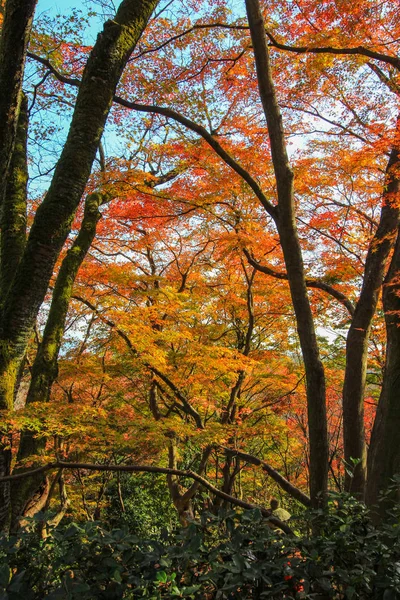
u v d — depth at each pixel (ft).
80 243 22.97
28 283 16.07
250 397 33.91
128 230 29.14
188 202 23.70
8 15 11.48
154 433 19.35
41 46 23.71
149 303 28.89
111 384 26.91
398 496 15.70
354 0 17.22
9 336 16.35
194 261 32.83
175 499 28.81
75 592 7.09
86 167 16.06
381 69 22.43
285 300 30.83
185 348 27.04
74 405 19.06
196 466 38.52
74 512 28.94
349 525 9.25
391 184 20.20
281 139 15.93
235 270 31.76
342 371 31.78
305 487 39.50
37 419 16.85
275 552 8.43
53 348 21.02
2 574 7.29
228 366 25.58
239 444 28.96
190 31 22.27
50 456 18.95
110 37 15.53
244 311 33.14
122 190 23.40
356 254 25.12
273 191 24.59
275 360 33.81
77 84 22.53
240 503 14.46
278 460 40.29
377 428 17.42
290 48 19.62
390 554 8.82
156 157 27.32
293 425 35.70
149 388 28.71
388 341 18.12
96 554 8.33
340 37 18.34
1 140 12.32
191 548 8.00
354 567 8.39
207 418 32.60
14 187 20.31
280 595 7.92
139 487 38.60
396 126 18.56
